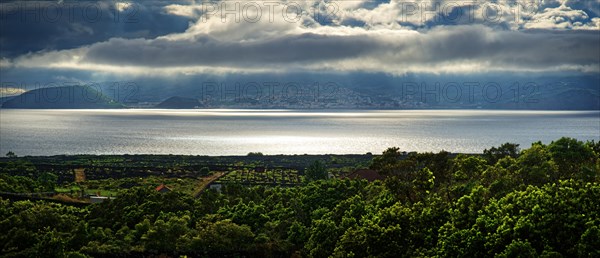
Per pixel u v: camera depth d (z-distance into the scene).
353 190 95.88
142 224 86.25
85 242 81.62
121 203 99.25
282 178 183.25
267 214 90.50
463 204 65.31
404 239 64.31
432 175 83.00
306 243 77.19
